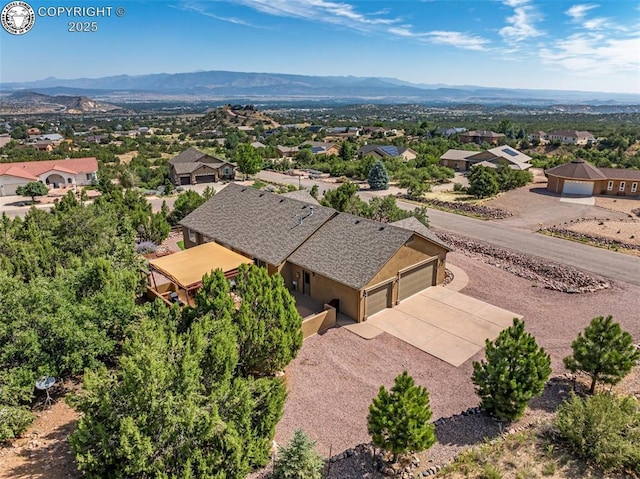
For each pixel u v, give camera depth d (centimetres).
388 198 3856
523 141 12912
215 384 1215
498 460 1238
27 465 1194
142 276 2395
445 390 1641
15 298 1473
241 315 1580
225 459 1092
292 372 1755
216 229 2931
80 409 1088
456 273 2844
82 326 1499
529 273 2827
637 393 1580
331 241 2458
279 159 10000
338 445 1357
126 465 1002
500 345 1439
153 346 1151
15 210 5203
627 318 2212
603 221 4131
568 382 1670
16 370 1383
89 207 2911
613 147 11269
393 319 2216
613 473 1186
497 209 4700
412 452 1285
